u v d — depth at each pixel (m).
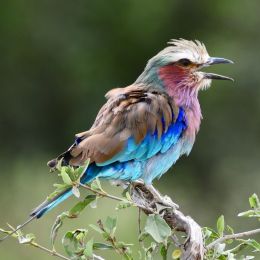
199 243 7.81
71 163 8.93
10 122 20.64
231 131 19.31
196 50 10.03
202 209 19.02
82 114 20.75
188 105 9.94
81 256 7.58
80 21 21.27
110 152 9.17
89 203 7.63
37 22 21.20
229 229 7.91
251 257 7.75
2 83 20.84
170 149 9.75
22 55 21.08
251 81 19.27
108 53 21.20
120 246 7.64
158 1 21.28
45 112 20.80
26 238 7.65
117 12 21.36
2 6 21.17
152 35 21.27
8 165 20.08
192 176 19.36
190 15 21.25
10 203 18.12
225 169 19.17
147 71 9.98
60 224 7.72
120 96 9.62
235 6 21.02
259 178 19.00
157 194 9.24
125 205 7.54
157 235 7.50
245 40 20.36
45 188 18.64
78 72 20.98
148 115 9.51
